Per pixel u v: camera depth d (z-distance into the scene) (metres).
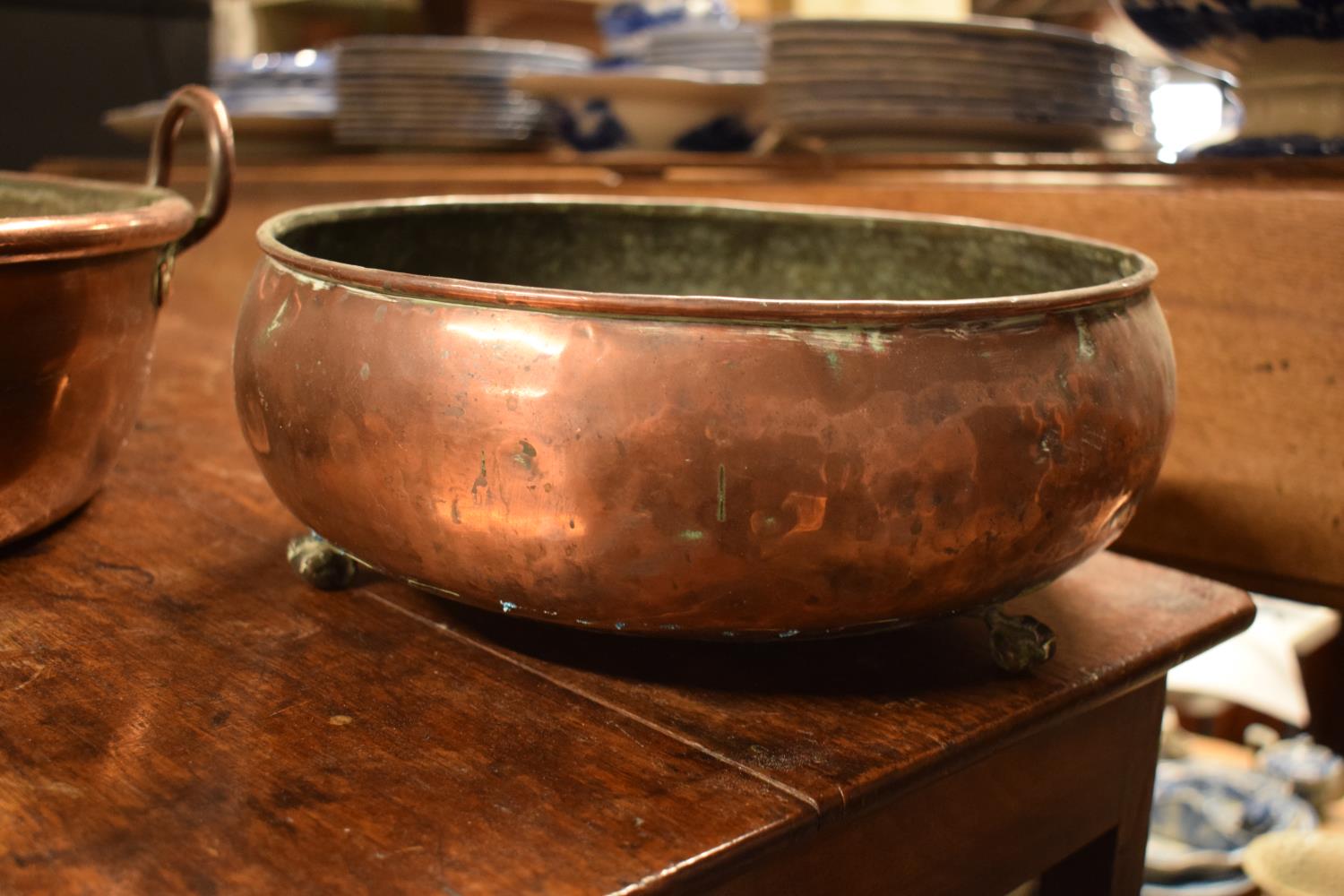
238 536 0.63
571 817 0.40
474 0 1.96
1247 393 0.77
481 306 0.44
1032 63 1.00
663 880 0.37
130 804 0.39
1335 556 0.75
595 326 0.42
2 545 0.58
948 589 0.45
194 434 0.81
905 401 0.42
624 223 0.76
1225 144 0.81
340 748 0.43
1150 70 1.15
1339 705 1.32
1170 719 1.27
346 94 1.45
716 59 1.45
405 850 0.38
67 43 1.82
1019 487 0.44
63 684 0.47
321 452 0.47
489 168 1.24
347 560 0.57
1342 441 0.74
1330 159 0.75
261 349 0.50
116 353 0.59
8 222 0.50
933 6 1.50
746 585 0.43
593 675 0.50
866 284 0.74
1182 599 0.60
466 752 0.44
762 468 0.42
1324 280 0.73
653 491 0.42
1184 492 0.81
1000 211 0.89
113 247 0.55
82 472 0.60
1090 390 0.46
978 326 0.44
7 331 0.52
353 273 0.46
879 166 0.97
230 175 0.67
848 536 0.43
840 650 0.53
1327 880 0.89
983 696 0.49
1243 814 1.12
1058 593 0.60
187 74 1.96
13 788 0.40
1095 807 0.57
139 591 0.56
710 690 0.49
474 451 0.43
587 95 1.31
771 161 1.04
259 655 0.50
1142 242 0.82
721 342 0.42
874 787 0.43
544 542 0.44
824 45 1.01
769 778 0.43
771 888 0.42
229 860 0.37
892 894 0.47
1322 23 0.72
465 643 0.52
